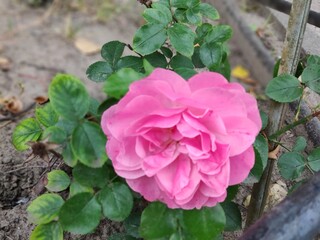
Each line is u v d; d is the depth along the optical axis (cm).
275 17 44
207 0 28
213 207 20
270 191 32
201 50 24
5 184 34
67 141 20
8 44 57
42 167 35
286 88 24
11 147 37
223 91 18
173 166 18
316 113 25
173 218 20
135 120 18
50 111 24
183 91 18
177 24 24
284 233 16
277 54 40
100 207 21
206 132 17
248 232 16
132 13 63
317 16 29
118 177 21
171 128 18
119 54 26
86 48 57
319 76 24
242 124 18
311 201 16
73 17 62
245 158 19
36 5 64
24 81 52
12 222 32
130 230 24
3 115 44
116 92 19
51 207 23
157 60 25
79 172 21
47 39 58
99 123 20
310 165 25
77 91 19
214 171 18
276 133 25
